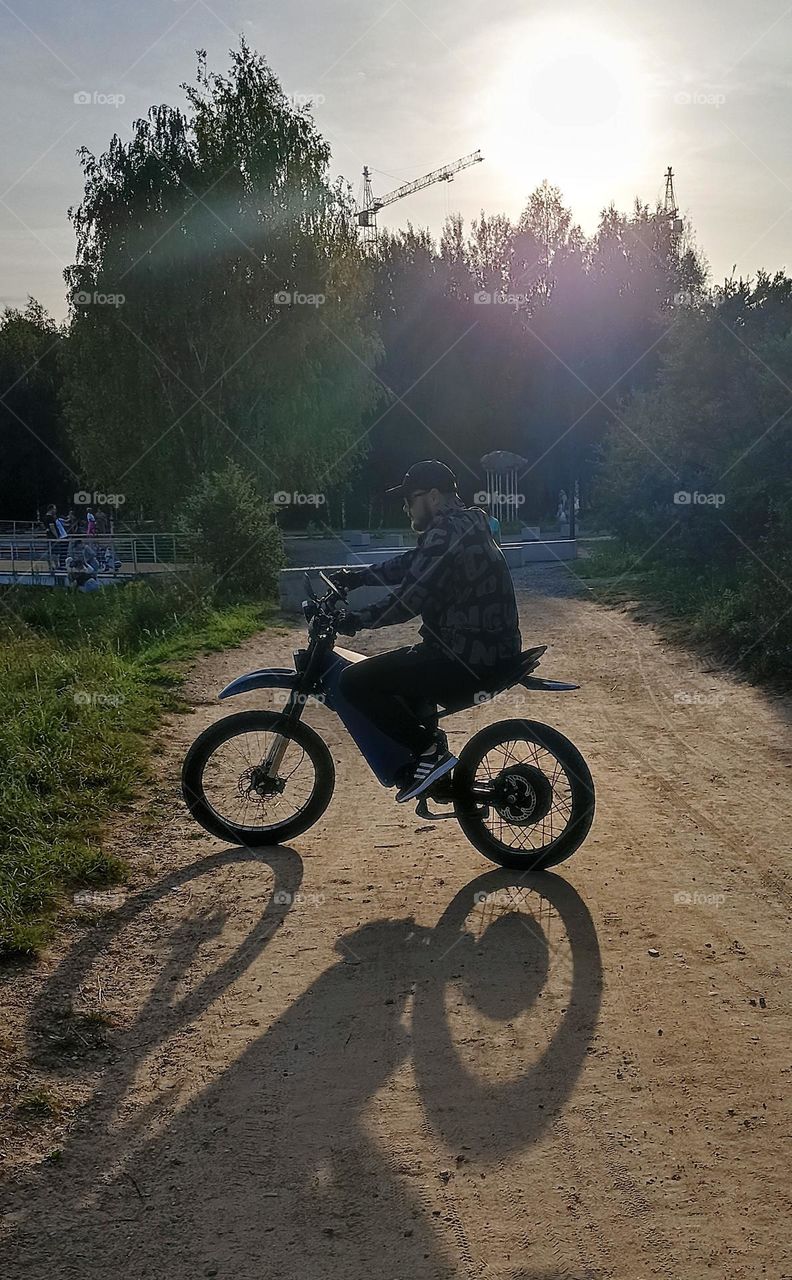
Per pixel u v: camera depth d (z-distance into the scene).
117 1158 2.92
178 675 9.91
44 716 7.32
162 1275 2.49
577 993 3.79
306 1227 2.64
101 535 33.47
